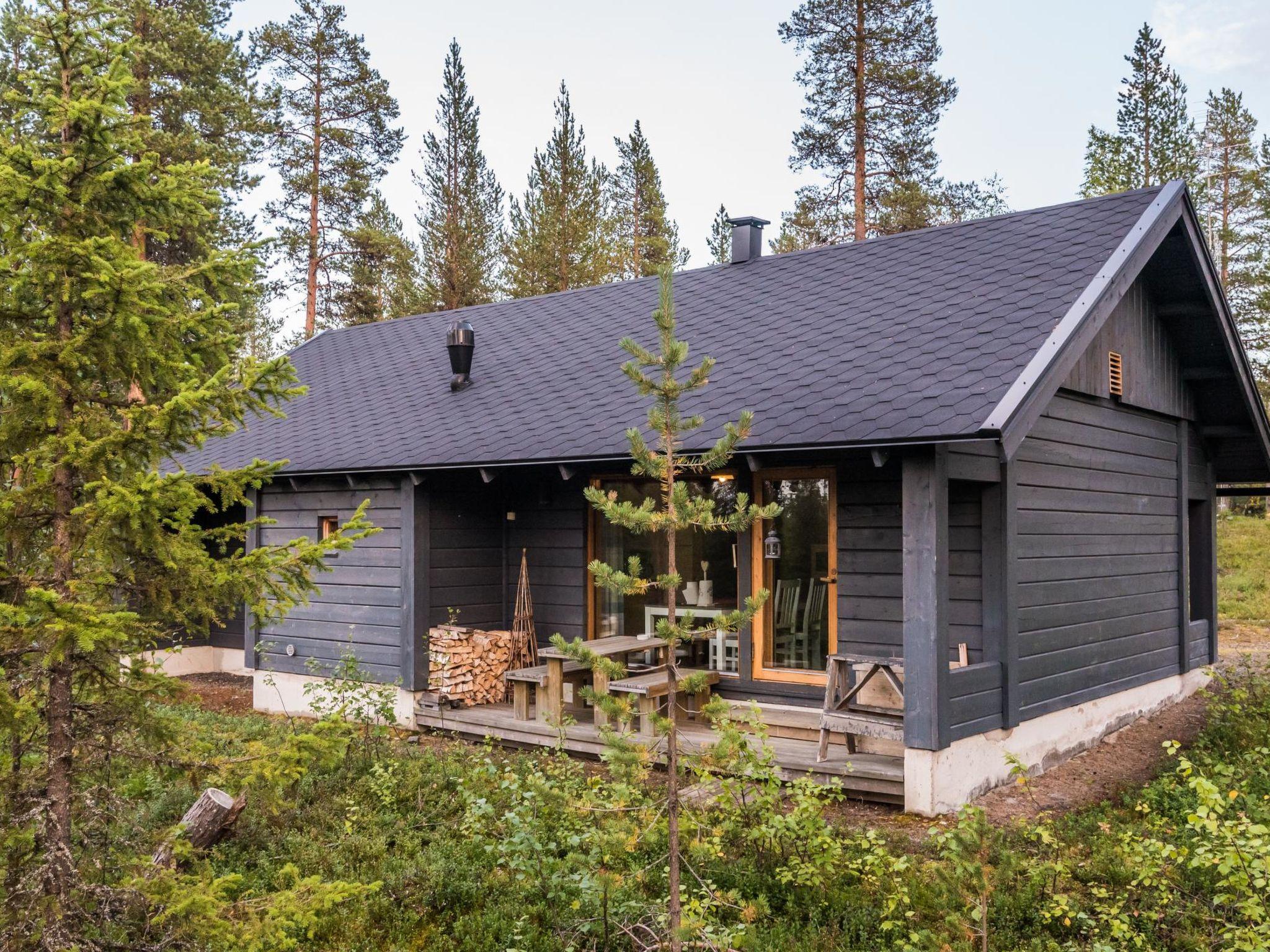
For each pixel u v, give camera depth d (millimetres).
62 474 3857
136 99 18594
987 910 5129
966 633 8352
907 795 7266
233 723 10117
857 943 5207
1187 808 7184
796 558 9289
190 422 3891
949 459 7344
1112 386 10172
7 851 3852
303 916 3770
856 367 8508
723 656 9867
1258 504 29750
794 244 28906
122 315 3660
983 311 8766
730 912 5426
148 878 3877
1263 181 28984
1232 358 11547
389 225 30672
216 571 3938
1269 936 4328
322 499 11820
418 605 10688
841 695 8109
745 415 4215
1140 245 9008
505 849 5469
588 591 10953
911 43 23844
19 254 3660
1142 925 5312
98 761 4059
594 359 11578
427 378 13281
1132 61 27781
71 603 3322
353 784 7973
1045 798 7930
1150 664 11305
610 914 5086
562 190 29500
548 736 9336
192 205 4078
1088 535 9891
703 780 5535
